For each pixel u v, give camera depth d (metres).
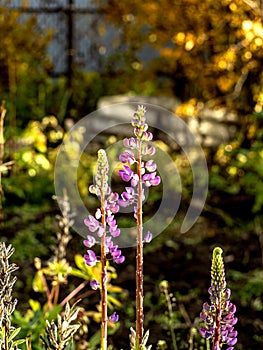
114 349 2.45
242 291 2.91
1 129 2.41
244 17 3.85
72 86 5.36
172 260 3.28
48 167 4.03
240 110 4.21
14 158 3.90
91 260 1.10
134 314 2.73
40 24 5.54
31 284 2.97
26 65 5.06
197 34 4.04
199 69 4.20
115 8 4.85
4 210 3.77
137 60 5.32
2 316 1.10
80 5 5.53
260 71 4.05
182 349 2.38
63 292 2.89
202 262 3.26
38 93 5.14
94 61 5.68
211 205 3.78
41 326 1.76
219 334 1.05
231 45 4.00
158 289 2.97
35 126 4.37
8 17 4.99
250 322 2.67
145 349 1.06
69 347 1.30
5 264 1.11
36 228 3.57
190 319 2.71
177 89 4.68
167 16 4.12
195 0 3.95
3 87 4.90
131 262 3.23
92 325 2.59
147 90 4.89
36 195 3.94
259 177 3.63
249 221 3.72
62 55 5.56
